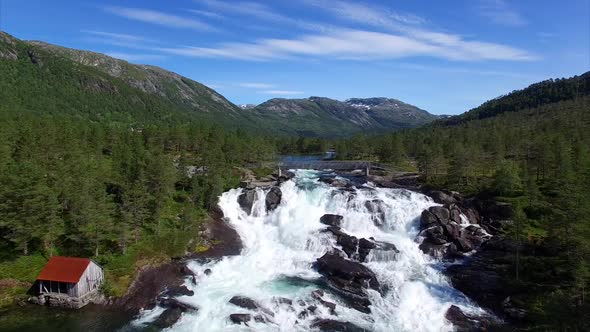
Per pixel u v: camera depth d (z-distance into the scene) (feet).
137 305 182.70
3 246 210.79
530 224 240.94
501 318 178.91
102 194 227.61
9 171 225.97
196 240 244.83
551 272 193.47
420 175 366.63
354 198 295.07
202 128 475.72
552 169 299.79
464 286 203.92
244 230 280.31
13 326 163.63
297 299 187.21
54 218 212.23
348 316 177.37
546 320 156.15
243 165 424.05
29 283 190.08
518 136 419.54
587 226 176.35
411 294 198.08
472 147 365.40
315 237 253.65
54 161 284.41
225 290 197.26
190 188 311.27
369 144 552.41
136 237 231.91
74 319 170.60
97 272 192.95
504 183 279.28
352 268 214.48
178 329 163.02
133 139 394.11
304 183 339.36
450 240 247.91
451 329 170.30
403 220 272.72
